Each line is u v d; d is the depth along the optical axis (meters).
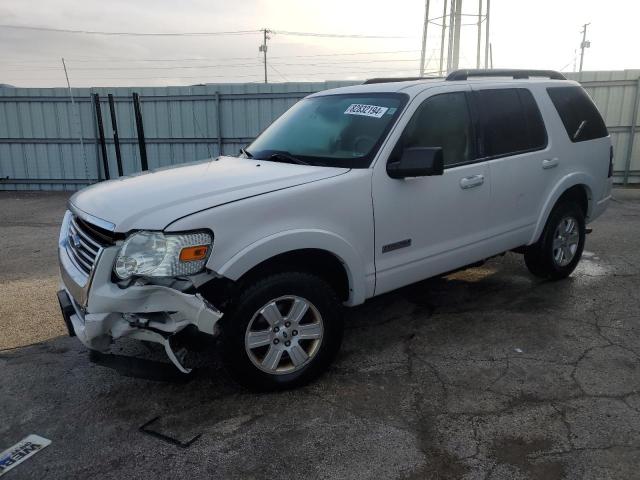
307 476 2.70
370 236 3.62
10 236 8.54
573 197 5.32
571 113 5.12
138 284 2.91
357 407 3.28
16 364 3.99
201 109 13.62
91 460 2.88
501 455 2.80
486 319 4.54
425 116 3.96
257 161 4.04
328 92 4.67
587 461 2.72
